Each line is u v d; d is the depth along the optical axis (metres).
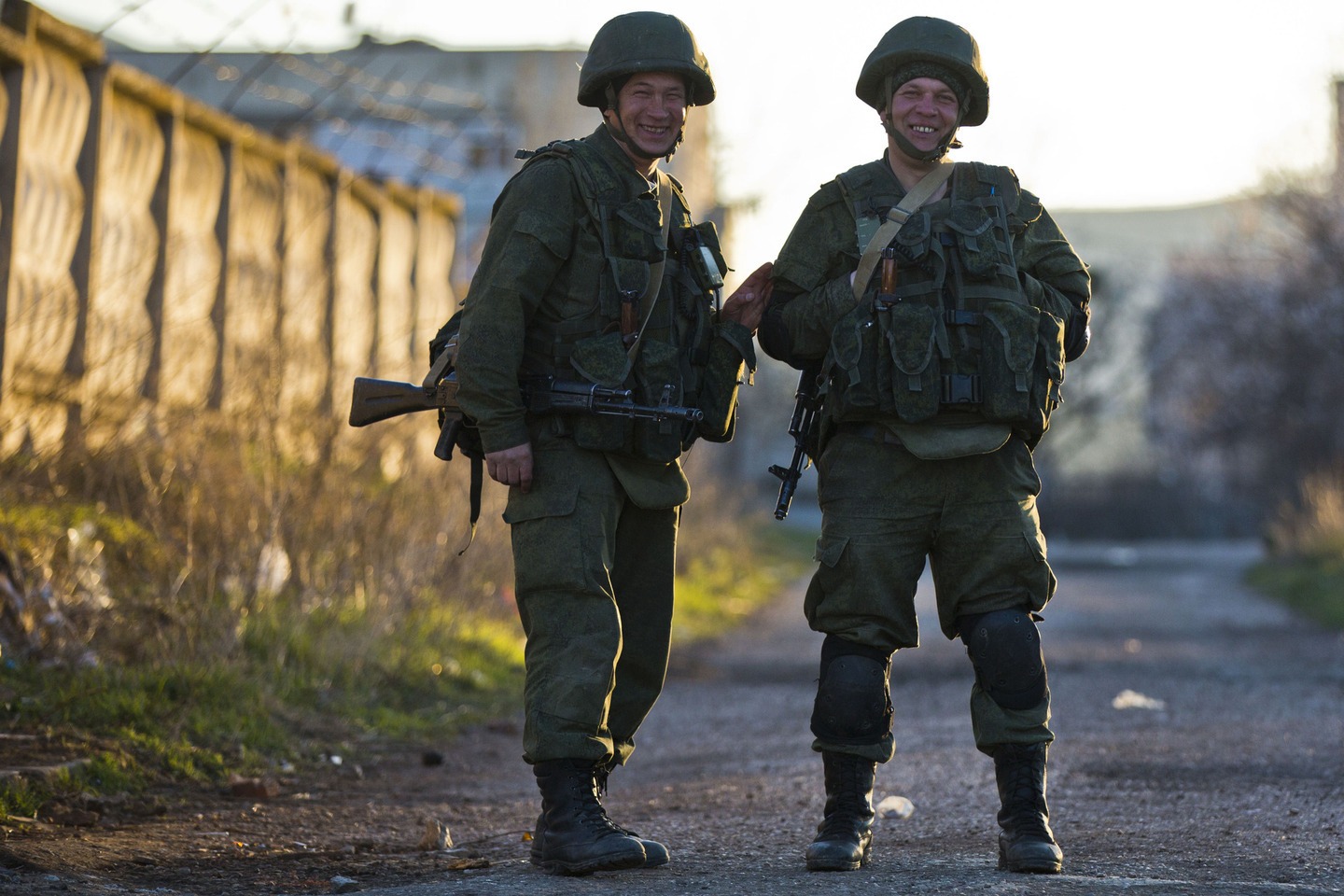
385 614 17.44
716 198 52.84
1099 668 22.84
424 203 30.14
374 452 19.69
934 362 8.27
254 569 15.82
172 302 19.81
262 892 8.33
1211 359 74.56
